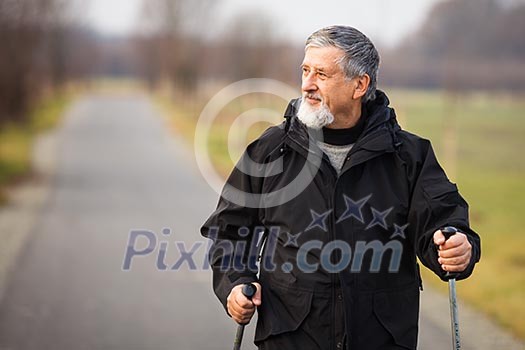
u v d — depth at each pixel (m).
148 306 19.17
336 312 7.58
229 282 7.96
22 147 61.84
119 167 52.56
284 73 73.62
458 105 109.94
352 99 7.69
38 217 32.28
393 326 7.64
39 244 26.70
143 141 73.12
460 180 49.25
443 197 7.56
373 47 7.80
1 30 60.66
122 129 87.69
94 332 16.97
